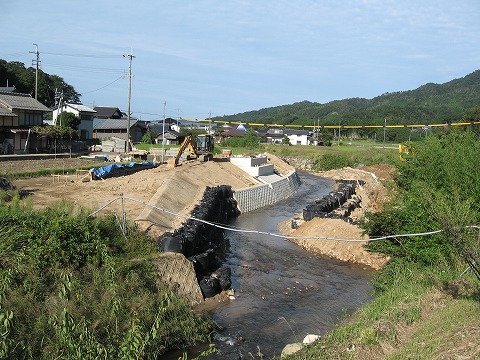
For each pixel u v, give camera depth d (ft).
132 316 31.78
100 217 50.31
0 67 189.47
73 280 35.40
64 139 150.82
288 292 52.80
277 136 292.81
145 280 42.29
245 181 118.21
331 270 61.16
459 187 50.57
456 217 33.99
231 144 242.37
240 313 46.21
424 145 64.13
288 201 120.16
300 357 29.09
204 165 116.06
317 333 41.93
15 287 33.24
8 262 35.58
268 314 46.32
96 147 164.14
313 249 70.13
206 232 64.03
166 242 49.75
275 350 38.50
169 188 80.89
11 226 39.68
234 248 70.79
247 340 40.29
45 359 27.71
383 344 28.55
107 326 30.22
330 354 28.53
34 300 32.81
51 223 41.22
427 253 45.29
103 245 42.57
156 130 237.25
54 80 244.83
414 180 59.41
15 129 127.85
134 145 186.29
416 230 47.29
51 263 37.32
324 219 77.87
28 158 120.47
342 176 159.94
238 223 90.38
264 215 100.12
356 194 117.80
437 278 40.68
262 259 65.31
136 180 88.07
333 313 46.91
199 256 52.37
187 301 44.24
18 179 88.48
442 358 25.13
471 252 32.01
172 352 36.99
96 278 38.24
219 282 50.90
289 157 209.26
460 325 29.73
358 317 36.01
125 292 38.24
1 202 55.21
